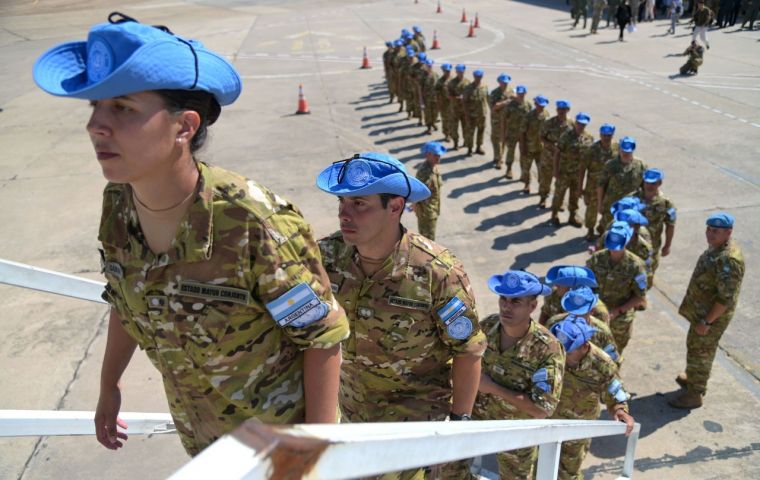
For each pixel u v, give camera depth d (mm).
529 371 3822
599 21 26797
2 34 33094
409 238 2523
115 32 1041
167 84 1085
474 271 8258
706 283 5254
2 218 10445
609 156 8508
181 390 1468
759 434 5273
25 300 7699
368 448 851
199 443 1584
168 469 4922
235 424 1456
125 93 1050
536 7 35031
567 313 4656
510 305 3730
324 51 25438
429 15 34281
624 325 5641
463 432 1225
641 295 5582
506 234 9352
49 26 35344
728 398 5715
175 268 1282
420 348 2568
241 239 1259
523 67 20609
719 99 15570
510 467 4078
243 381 1396
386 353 2566
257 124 15883
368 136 14734
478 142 13156
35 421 2092
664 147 12383
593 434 2744
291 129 15383
